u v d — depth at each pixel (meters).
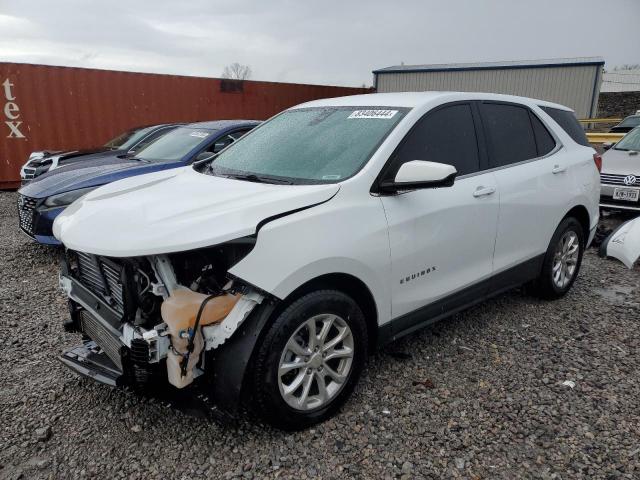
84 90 11.69
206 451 2.68
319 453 2.66
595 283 5.28
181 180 3.41
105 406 3.09
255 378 2.59
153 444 2.74
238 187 3.04
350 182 2.94
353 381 3.01
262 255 2.53
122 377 2.69
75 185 5.75
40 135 11.41
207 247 2.49
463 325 4.20
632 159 7.80
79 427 2.89
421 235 3.21
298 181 3.09
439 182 2.82
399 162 3.18
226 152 3.92
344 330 2.89
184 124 9.51
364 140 3.26
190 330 2.49
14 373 3.48
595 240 6.99
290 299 2.68
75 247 2.62
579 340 3.94
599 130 19.77
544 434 2.80
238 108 13.96
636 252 5.60
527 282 4.57
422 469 2.55
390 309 3.14
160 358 2.50
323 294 2.76
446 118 3.57
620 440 2.74
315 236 2.69
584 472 2.52
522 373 3.44
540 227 4.25
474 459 2.62
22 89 11.09
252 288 2.54
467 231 3.54
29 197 5.82
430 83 26.86
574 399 3.13
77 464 2.61
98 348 3.11
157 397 2.74
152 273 2.63
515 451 2.67
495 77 25.48
